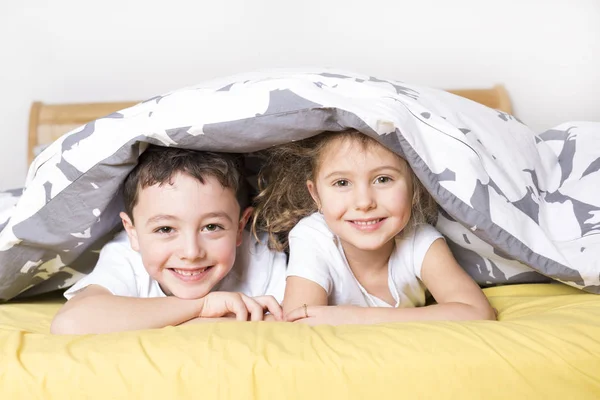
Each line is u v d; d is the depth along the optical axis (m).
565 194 1.13
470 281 1.05
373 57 2.16
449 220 1.09
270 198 1.14
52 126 2.09
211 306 0.98
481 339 0.74
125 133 0.97
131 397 0.70
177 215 0.99
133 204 1.03
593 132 1.28
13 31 2.13
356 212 0.98
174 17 2.13
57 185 1.02
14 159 2.16
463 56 2.17
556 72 2.19
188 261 1.00
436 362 0.71
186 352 0.73
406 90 1.11
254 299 0.99
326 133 1.00
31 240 1.04
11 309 1.10
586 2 2.16
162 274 1.03
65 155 1.01
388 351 0.73
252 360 0.71
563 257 0.98
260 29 2.13
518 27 2.17
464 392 0.70
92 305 0.95
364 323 0.93
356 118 0.92
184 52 2.14
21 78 2.15
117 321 0.93
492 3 2.16
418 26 2.16
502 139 1.15
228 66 2.15
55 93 2.15
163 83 2.15
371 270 1.10
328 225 1.04
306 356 0.72
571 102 2.20
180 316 0.96
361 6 2.14
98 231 1.09
